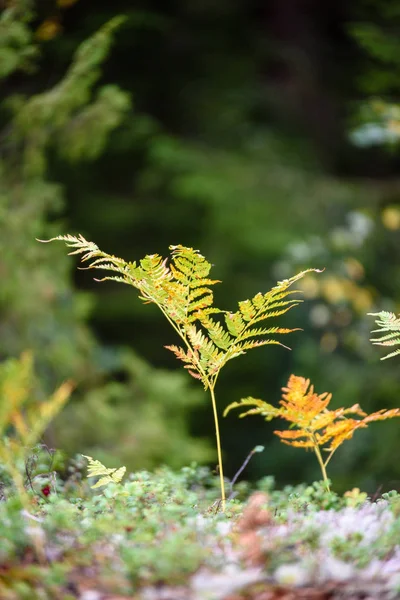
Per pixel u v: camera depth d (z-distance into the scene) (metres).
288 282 2.88
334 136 14.94
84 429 7.16
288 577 1.98
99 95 6.72
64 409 7.17
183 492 3.15
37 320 7.04
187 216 14.00
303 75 14.91
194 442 8.21
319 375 9.94
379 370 9.25
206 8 14.22
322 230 10.82
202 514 2.77
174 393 8.27
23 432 2.29
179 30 13.90
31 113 6.41
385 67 7.99
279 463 10.88
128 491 2.77
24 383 2.23
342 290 9.06
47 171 12.02
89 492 3.39
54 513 2.38
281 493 3.36
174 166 12.48
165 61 13.87
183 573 2.00
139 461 7.17
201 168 12.43
